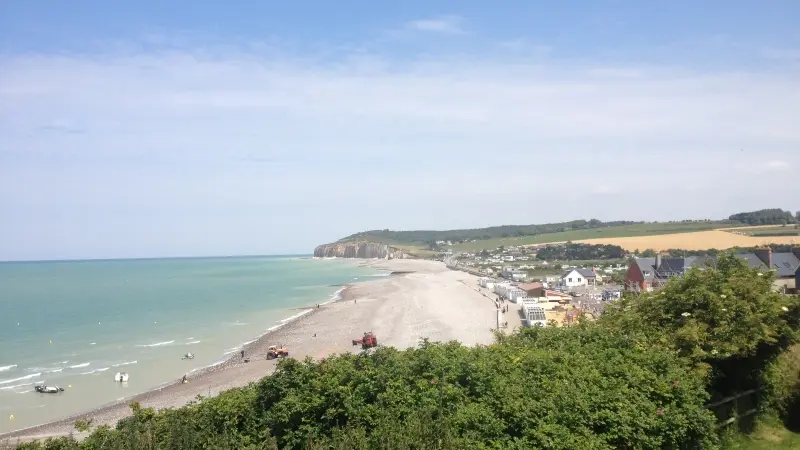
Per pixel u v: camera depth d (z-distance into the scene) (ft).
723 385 44.96
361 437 30.12
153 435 34.55
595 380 36.47
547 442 29.55
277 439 33.01
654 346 43.09
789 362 48.80
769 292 46.42
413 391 33.17
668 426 34.24
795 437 43.11
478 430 30.40
